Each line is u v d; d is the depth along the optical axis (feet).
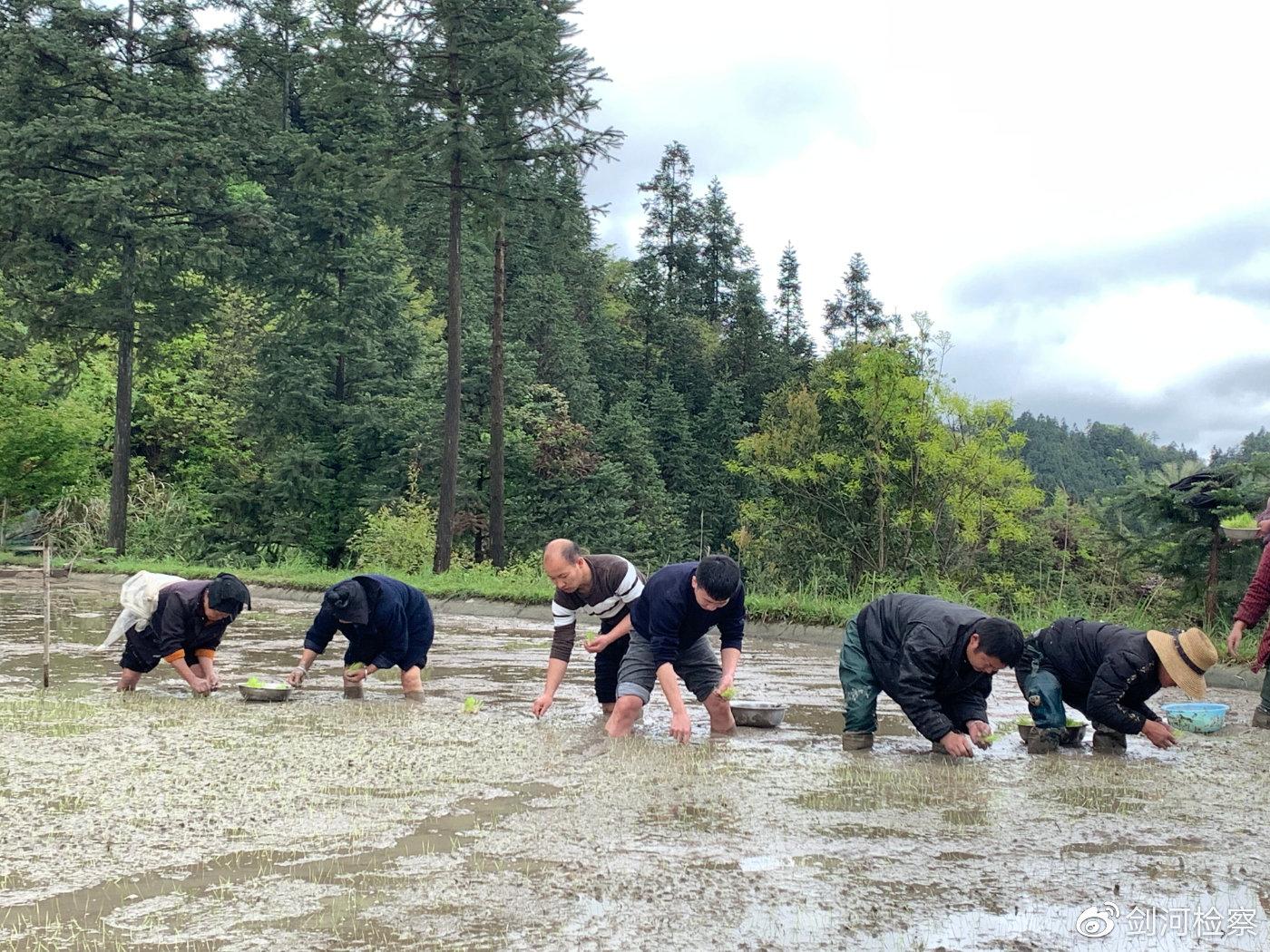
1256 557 39.58
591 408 181.78
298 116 142.82
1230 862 14.26
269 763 19.24
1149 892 13.03
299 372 114.21
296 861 13.80
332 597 27.04
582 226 86.53
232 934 11.42
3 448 106.11
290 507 116.47
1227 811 17.02
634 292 245.24
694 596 21.84
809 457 67.31
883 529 64.34
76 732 21.90
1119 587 47.16
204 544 114.83
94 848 14.33
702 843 14.69
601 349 229.66
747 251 277.23
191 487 125.90
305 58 116.78
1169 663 21.39
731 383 220.84
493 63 79.05
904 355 64.80
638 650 22.81
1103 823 16.12
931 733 20.98
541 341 183.11
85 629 45.98
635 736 22.52
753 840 14.87
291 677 28.07
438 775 18.45
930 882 13.24
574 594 24.08
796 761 20.36
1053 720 22.33
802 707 27.66
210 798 16.80
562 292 199.21
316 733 22.08
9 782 17.71
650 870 13.50
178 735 21.67
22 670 32.40
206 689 27.53
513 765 19.31
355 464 120.26
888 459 64.95
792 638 45.65
